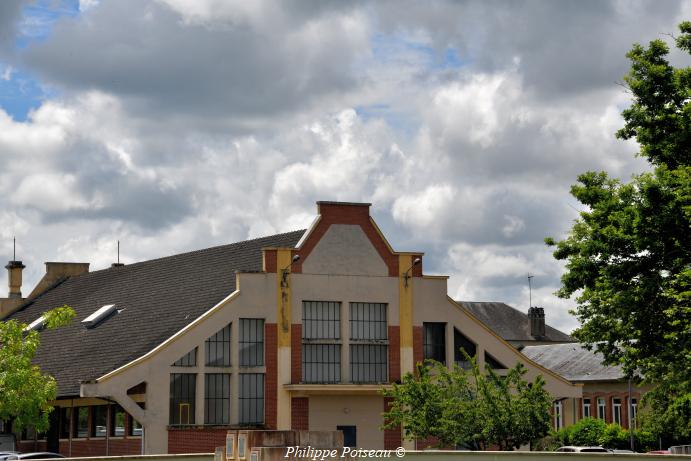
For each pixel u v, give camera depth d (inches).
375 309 2126.0
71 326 2466.8
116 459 1365.7
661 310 1590.8
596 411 3304.6
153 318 2188.7
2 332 1806.1
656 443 2642.7
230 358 2000.5
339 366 2080.5
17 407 1766.7
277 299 2044.8
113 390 1904.5
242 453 1157.1
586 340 1675.7
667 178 1567.4
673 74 1646.2
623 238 1590.8
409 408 1969.7
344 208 2121.1
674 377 1592.0
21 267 3029.0
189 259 2391.7
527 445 2068.2
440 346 2170.3
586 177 1706.4
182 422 1950.1
